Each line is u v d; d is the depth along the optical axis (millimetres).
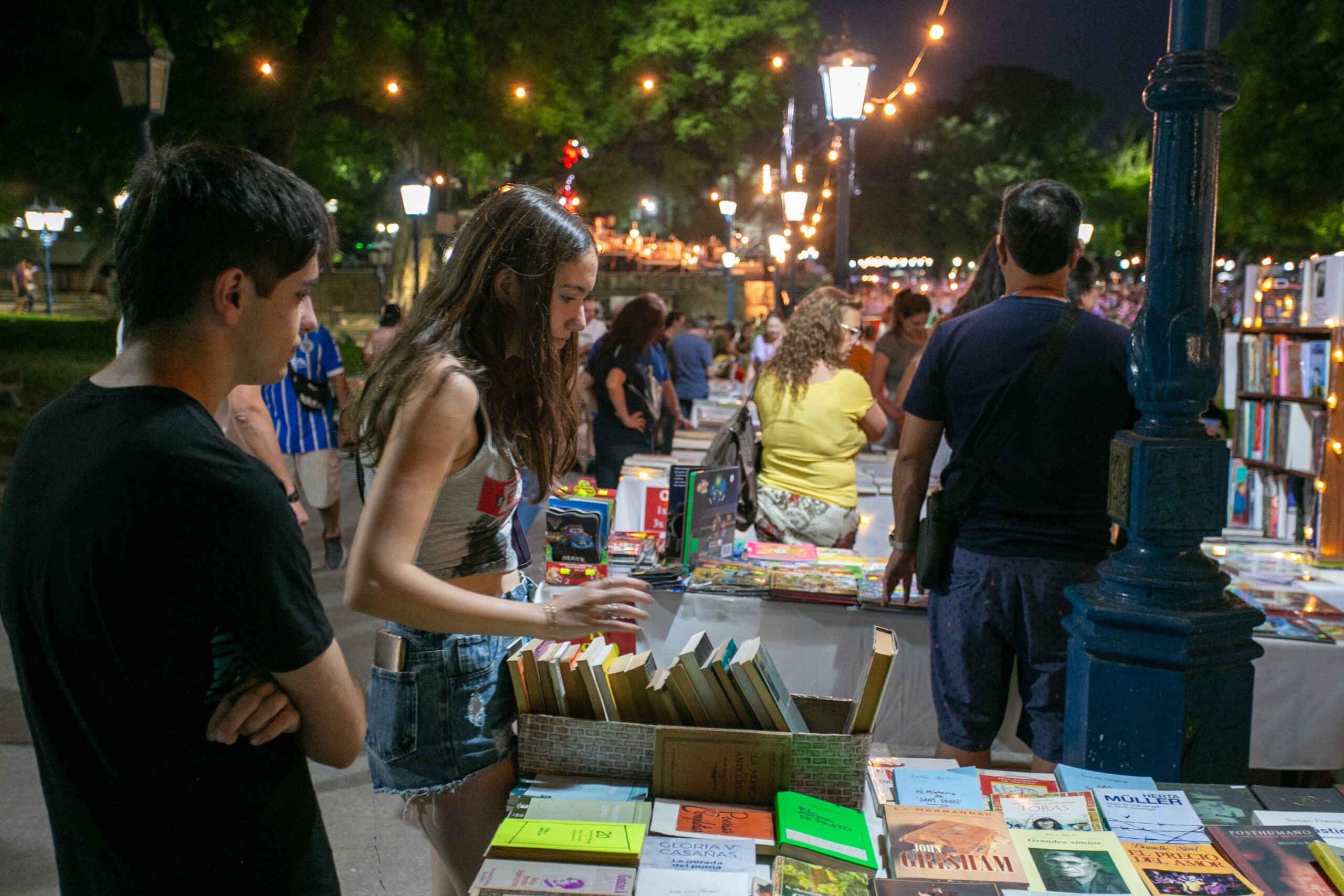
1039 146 72125
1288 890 1705
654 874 1667
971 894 1683
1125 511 2453
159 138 18797
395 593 1600
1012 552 2670
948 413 2824
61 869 1313
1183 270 2373
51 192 26562
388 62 21266
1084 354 2623
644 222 57594
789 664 3447
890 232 70562
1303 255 36594
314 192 1308
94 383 1247
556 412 1881
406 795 1906
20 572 1212
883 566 3852
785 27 33625
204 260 1204
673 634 3469
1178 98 2314
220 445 1208
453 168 28266
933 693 2885
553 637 1682
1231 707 2398
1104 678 2418
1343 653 3186
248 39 20141
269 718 1257
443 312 1765
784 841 1754
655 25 32812
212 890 1272
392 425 1681
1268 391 4969
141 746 1224
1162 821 1946
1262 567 4121
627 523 4934
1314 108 22938
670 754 1904
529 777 2000
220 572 1181
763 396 4336
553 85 23656
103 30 17875
